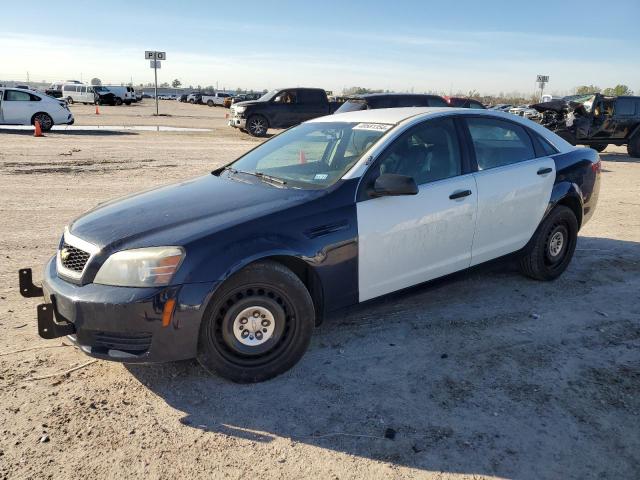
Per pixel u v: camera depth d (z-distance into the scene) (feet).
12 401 10.18
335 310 11.89
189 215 11.08
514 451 8.99
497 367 11.62
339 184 11.80
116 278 9.91
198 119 104.83
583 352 12.34
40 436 9.21
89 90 170.60
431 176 13.19
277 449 9.01
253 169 14.07
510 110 88.43
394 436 9.34
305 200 11.40
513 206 14.62
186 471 8.48
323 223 11.25
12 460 8.62
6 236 20.85
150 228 10.58
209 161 42.68
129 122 88.17
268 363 10.96
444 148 13.64
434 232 12.94
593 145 53.42
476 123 14.52
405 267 12.65
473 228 13.76
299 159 13.73
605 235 22.41
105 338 9.98
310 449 9.02
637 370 11.57
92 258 10.19
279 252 10.61
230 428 9.55
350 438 9.29
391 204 12.16
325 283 11.43
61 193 29.40
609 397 10.55
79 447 8.98
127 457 8.77
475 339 12.89
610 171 43.34
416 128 13.23
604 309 14.75
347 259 11.59
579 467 8.64
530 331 13.35
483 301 15.20
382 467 8.61
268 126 66.39
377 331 13.30
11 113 63.05
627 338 13.05
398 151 12.73
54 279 10.75
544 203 15.47
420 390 10.74
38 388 10.64
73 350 12.20
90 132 66.49
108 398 10.39
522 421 9.77
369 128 13.62
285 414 9.95
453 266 13.69
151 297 9.69
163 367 11.53
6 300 14.75
